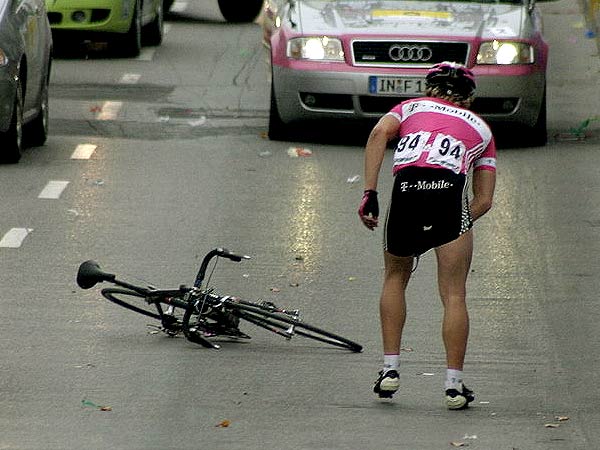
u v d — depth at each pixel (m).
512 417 25.30
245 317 29.94
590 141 54.72
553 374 28.16
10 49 47.12
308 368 28.22
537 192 45.44
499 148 53.06
